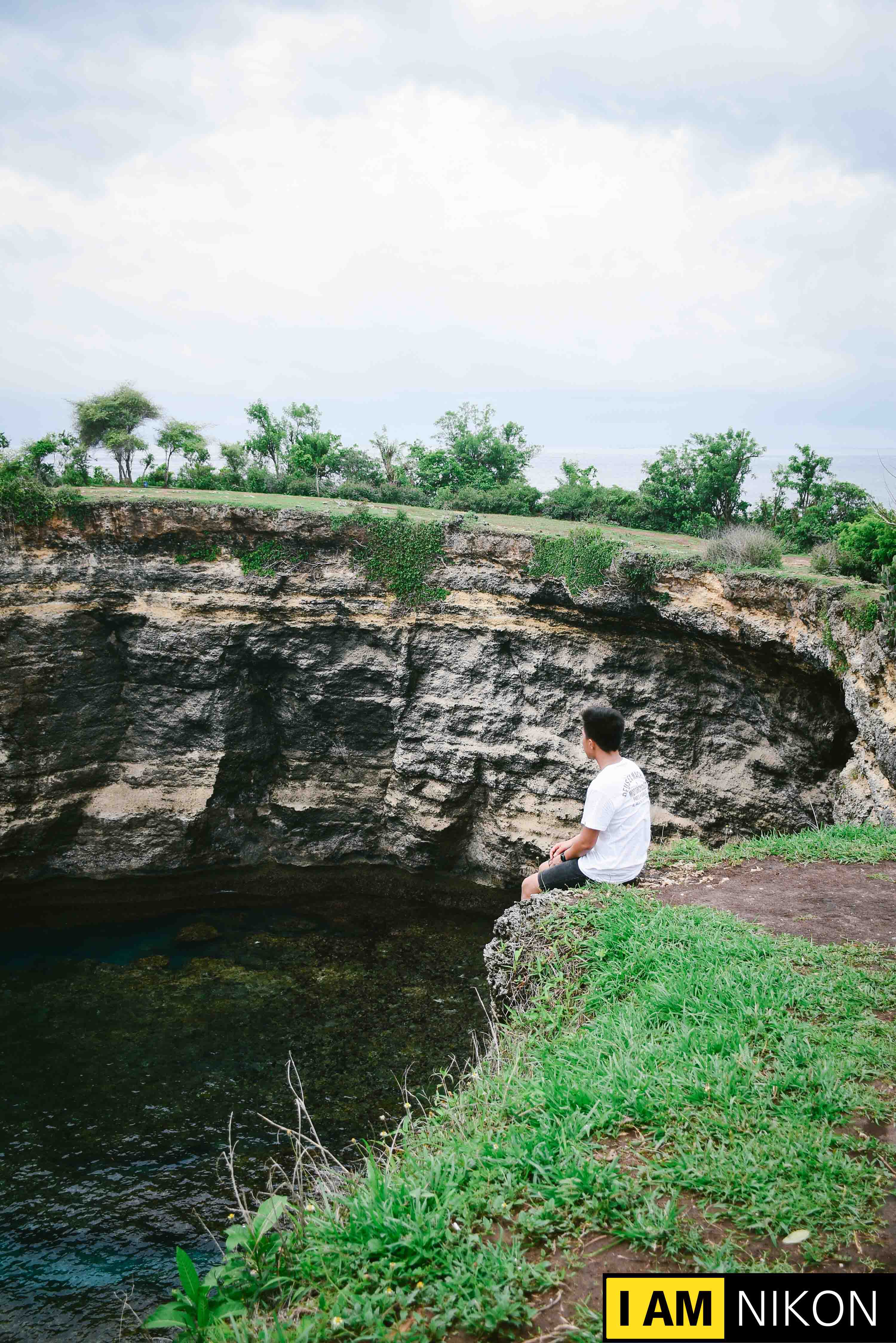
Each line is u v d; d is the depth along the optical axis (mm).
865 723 17062
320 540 26391
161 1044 19266
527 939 6891
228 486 38031
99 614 26828
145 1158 15312
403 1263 3336
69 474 33938
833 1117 4035
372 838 28594
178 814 27312
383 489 38531
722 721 23500
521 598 25172
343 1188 4379
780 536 34125
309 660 26844
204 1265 12625
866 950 6227
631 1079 4422
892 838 9820
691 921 6672
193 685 27031
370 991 21750
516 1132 4199
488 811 26828
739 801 23156
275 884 29109
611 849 7496
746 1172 3648
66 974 23000
